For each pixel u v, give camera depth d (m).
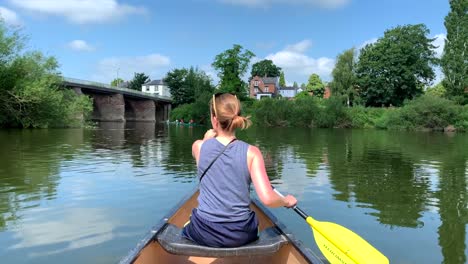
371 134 29.11
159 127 36.97
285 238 2.85
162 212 5.69
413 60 50.16
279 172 9.59
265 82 83.50
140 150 14.02
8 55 24.12
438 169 10.50
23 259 4.00
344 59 51.91
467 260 4.17
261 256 3.04
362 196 7.10
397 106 51.41
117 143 16.73
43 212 5.64
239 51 57.22
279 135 25.83
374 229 5.20
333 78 52.28
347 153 14.32
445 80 49.19
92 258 4.03
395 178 8.98
